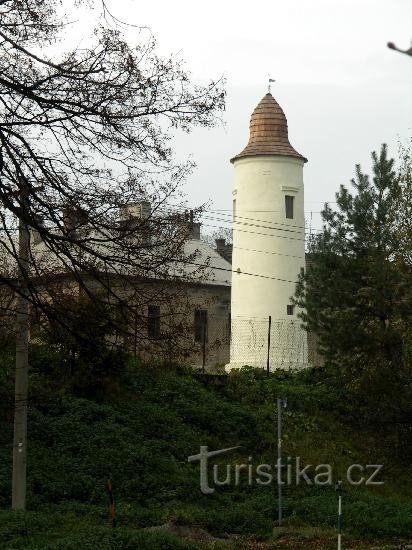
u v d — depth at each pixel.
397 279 32.53
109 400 33.16
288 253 46.03
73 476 27.75
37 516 22.59
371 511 27.06
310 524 26.23
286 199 46.44
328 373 38.16
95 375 15.77
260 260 45.78
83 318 14.23
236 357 45.03
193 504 28.09
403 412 29.73
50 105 13.23
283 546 23.33
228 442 33.34
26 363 21.78
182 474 29.81
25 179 12.93
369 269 33.44
